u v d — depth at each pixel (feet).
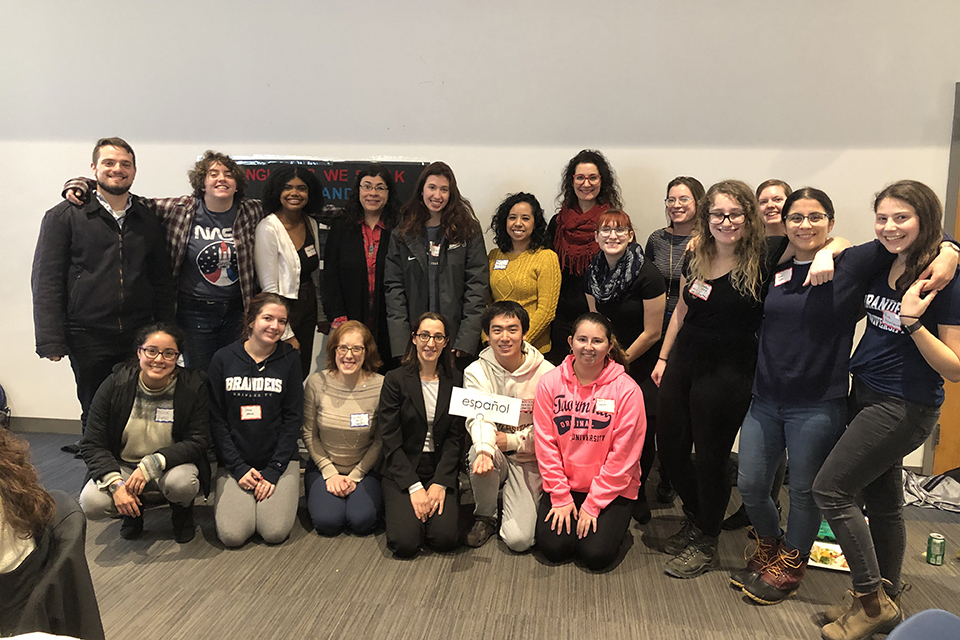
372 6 11.03
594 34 10.62
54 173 12.00
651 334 8.66
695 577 7.54
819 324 6.30
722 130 10.56
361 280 9.89
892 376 5.87
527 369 8.51
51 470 10.62
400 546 7.84
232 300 9.62
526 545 8.07
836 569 7.66
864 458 5.98
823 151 10.37
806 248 6.33
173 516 8.21
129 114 11.77
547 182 11.05
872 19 10.00
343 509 8.55
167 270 9.35
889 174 10.27
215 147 11.70
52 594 3.75
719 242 6.98
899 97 10.10
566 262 9.77
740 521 8.88
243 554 8.02
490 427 8.21
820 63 10.21
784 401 6.59
